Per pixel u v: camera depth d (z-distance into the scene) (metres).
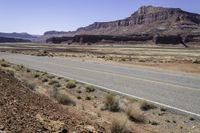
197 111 15.05
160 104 16.47
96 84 23.80
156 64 50.16
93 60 58.03
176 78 30.02
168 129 11.66
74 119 9.49
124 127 9.75
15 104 9.09
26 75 25.19
